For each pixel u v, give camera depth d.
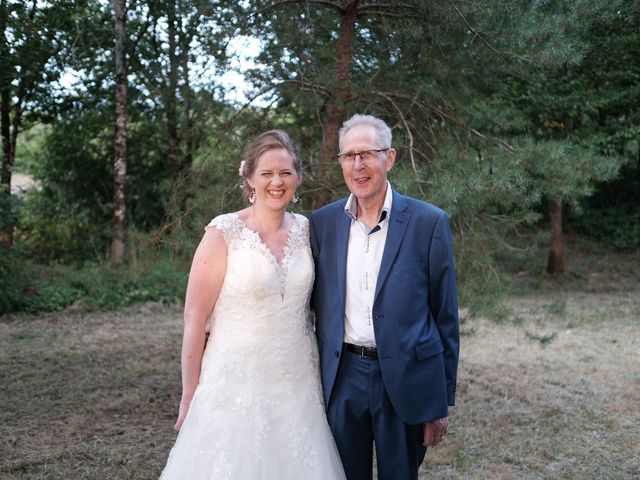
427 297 2.52
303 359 2.56
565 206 14.95
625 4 9.27
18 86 9.63
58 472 3.61
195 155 5.77
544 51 4.15
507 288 4.89
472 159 4.42
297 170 2.58
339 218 2.61
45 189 11.95
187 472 2.42
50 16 7.24
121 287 9.41
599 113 11.88
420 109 4.89
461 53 4.61
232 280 2.49
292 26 4.62
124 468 3.69
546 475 3.78
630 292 11.18
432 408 2.45
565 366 6.30
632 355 6.80
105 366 6.07
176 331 7.80
